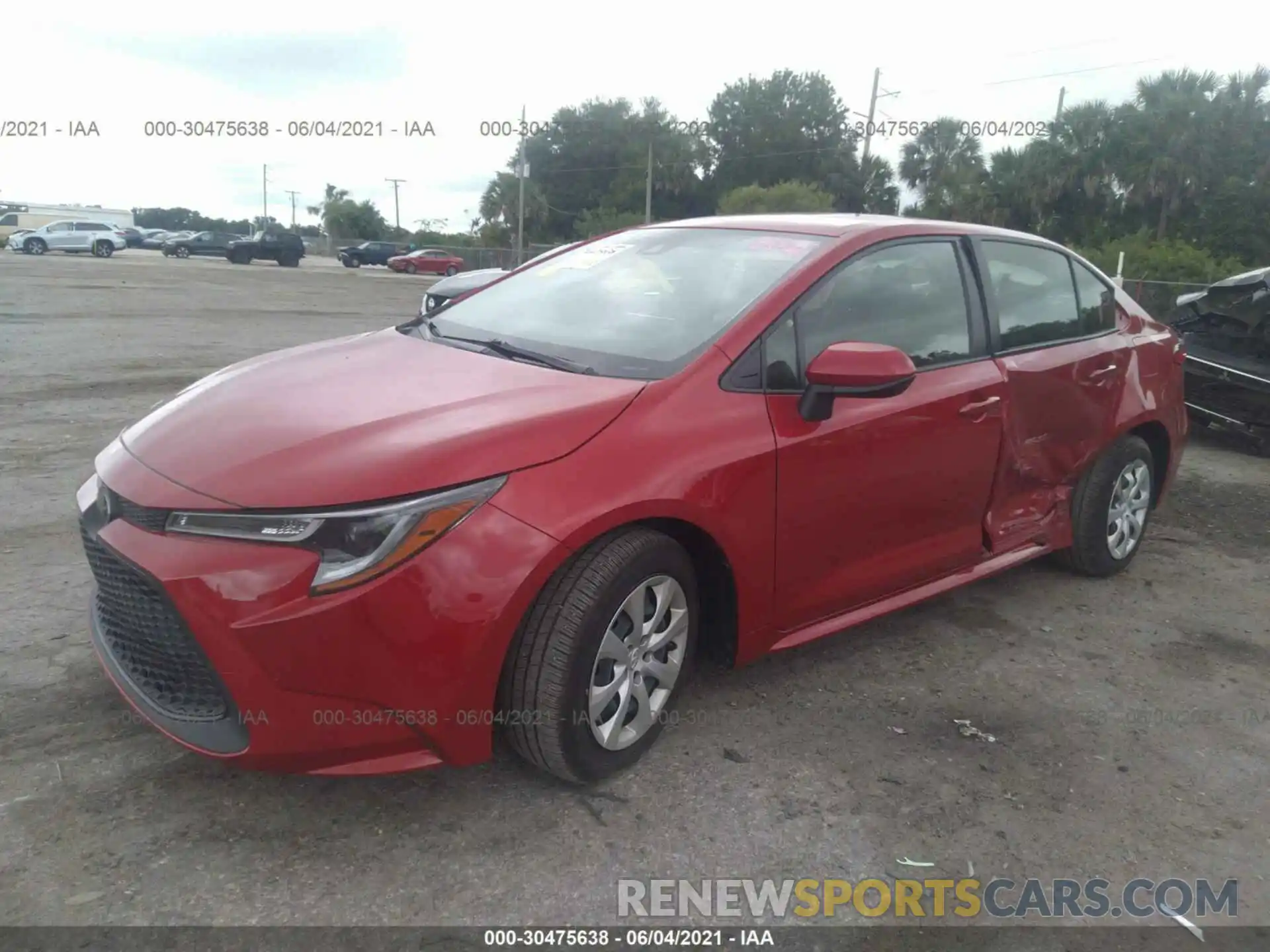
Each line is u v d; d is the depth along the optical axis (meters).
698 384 2.99
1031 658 3.89
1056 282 4.41
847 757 3.11
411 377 3.07
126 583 2.60
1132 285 18.94
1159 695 3.65
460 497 2.47
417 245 66.38
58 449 6.31
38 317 13.77
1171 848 2.78
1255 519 6.01
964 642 4.00
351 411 2.78
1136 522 4.80
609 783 2.90
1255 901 2.59
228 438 2.69
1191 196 31.45
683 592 2.94
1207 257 24.83
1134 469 4.71
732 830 2.73
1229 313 7.77
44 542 4.58
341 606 2.35
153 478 2.61
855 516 3.35
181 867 2.47
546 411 2.75
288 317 16.31
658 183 62.69
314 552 2.37
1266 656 4.03
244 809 2.70
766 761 3.05
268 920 2.32
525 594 2.51
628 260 3.87
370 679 2.40
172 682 2.60
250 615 2.34
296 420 2.75
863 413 3.31
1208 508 6.22
